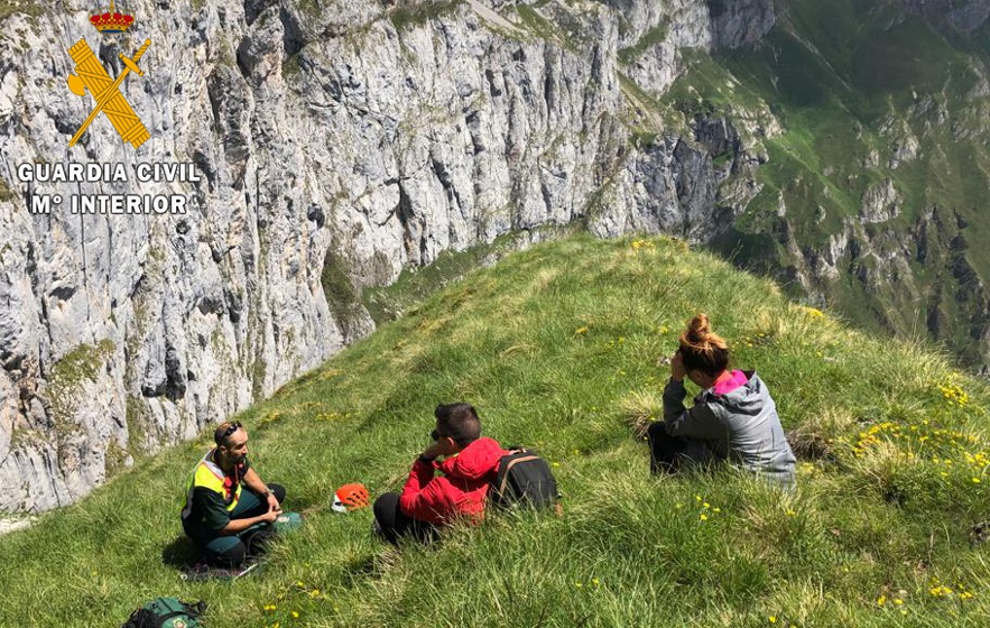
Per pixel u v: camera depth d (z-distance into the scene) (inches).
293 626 216.2
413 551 220.8
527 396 420.8
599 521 203.0
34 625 291.6
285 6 7652.6
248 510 326.0
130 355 3479.3
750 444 222.2
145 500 456.1
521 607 163.6
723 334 442.0
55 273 2741.1
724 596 172.7
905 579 183.2
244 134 4825.3
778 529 195.0
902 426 278.4
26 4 2662.4
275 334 5713.6
